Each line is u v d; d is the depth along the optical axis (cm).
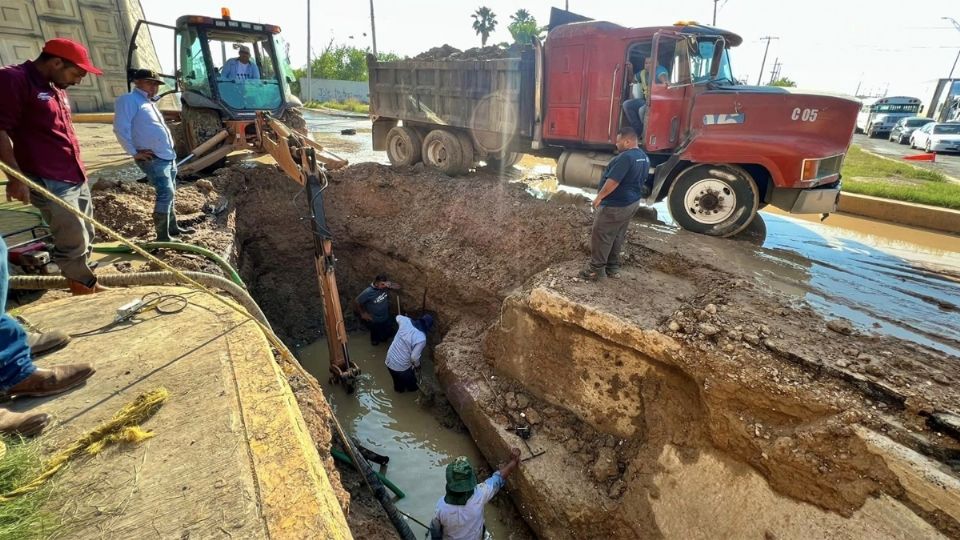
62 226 368
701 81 682
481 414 571
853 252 665
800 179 615
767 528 364
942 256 661
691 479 422
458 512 437
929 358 399
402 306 848
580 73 752
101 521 189
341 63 3981
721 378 404
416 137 1034
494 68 820
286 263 877
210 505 196
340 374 694
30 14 1407
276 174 911
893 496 318
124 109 498
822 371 382
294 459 218
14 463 196
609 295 523
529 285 592
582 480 483
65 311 327
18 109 332
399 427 652
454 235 805
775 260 618
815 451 352
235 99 898
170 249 559
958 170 1370
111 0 1552
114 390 254
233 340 300
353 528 425
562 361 542
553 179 1031
